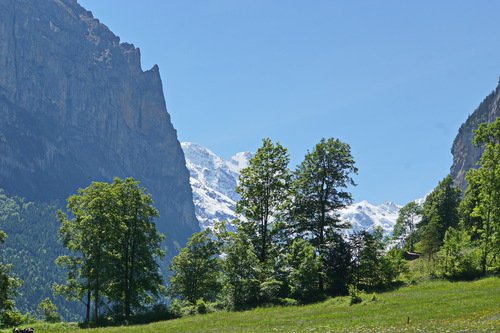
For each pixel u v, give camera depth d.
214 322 57.50
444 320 41.44
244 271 72.38
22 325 68.00
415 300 56.28
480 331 33.78
